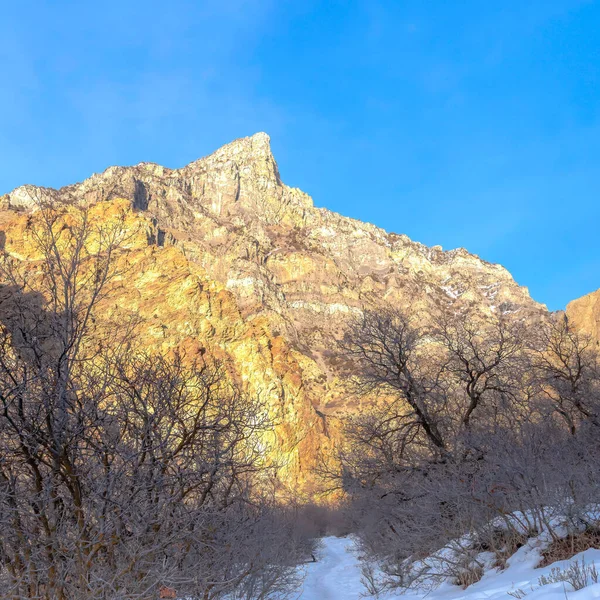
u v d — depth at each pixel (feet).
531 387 58.85
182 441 21.76
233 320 175.42
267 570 28.27
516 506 35.63
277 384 157.89
